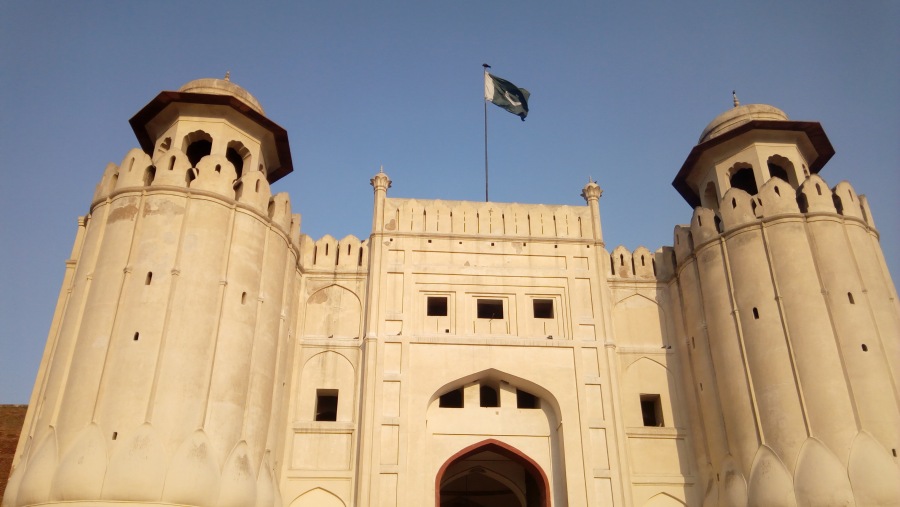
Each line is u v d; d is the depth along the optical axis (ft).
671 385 71.36
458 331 70.23
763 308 63.93
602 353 70.03
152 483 50.93
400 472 63.16
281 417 64.69
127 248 59.62
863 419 57.88
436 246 74.18
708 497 64.44
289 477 63.93
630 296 75.20
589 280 73.92
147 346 55.47
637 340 73.10
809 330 61.31
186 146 67.51
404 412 65.67
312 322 71.51
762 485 58.39
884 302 64.03
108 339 55.93
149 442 52.13
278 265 66.54
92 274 60.03
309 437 65.77
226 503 53.57
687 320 71.97
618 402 67.82
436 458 65.77
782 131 72.49
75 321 58.13
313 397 68.08
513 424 67.82
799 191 69.15
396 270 72.54
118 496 50.16
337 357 69.87
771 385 61.11
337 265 74.28
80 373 54.85
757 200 68.64
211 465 53.88
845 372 59.67
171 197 61.52
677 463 67.51
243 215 64.18
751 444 60.95
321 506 63.16
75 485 50.06
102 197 63.98
